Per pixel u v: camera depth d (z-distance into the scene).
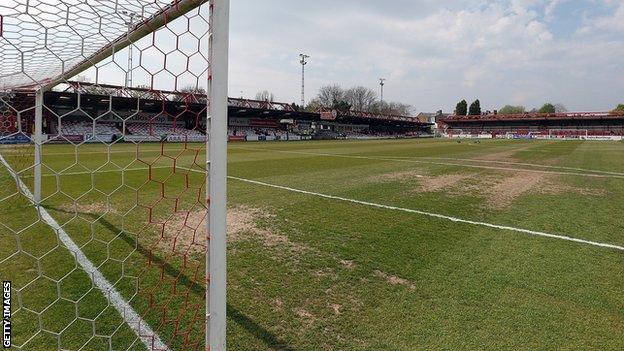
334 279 3.16
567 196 7.04
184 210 5.40
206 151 1.71
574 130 55.19
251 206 5.79
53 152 13.93
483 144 29.33
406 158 14.98
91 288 2.83
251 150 19.42
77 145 2.57
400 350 2.19
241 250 3.82
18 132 2.76
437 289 2.99
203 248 3.84
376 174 9.78
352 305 2.72
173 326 2.37
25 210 5.07
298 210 5.55
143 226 4.55
